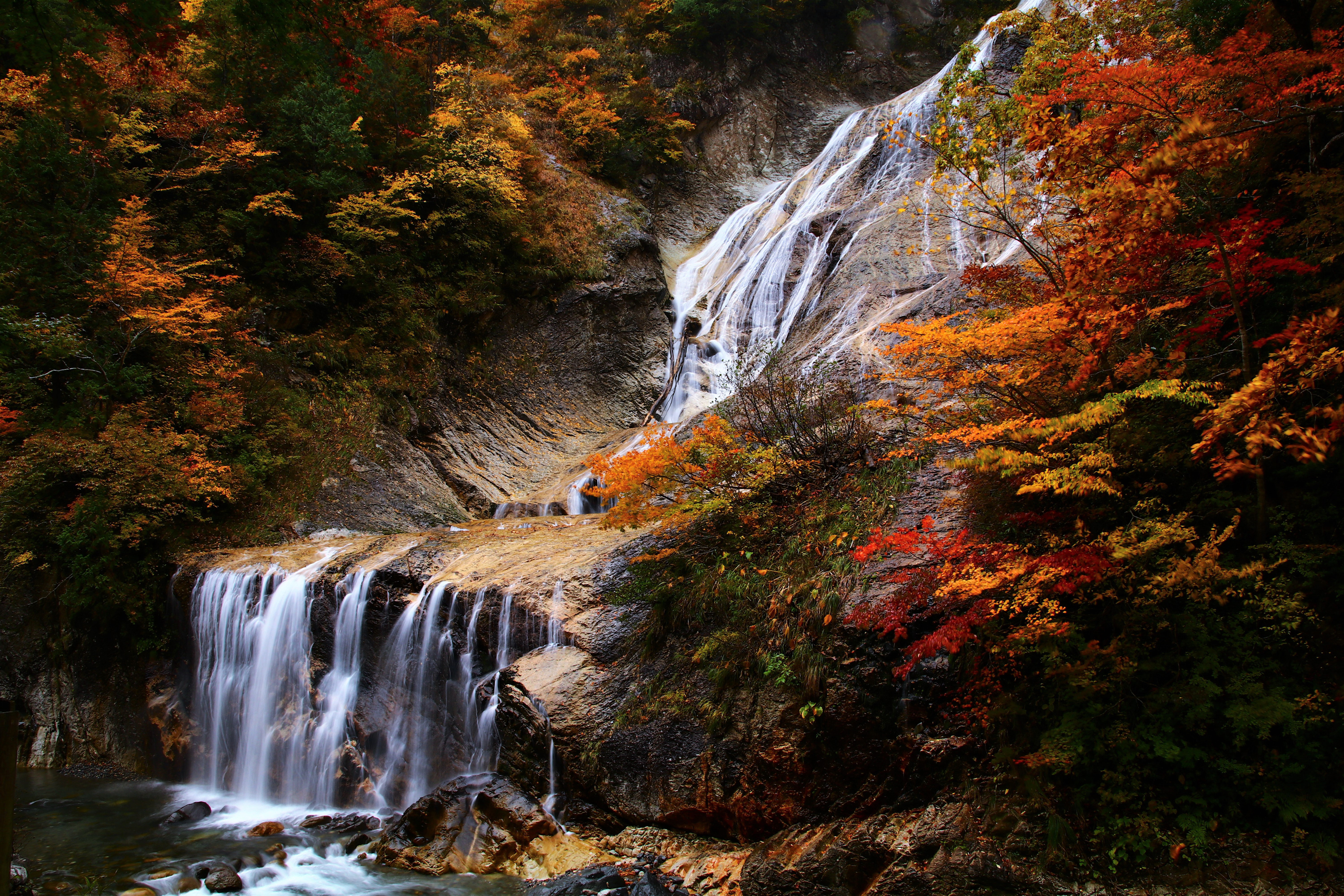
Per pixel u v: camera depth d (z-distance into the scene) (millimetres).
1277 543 5547
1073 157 5594
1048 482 5438
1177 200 4723
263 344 15578
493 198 19594
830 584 7191
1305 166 6770
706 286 24062
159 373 13812
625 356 21156
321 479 14531
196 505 13172
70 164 13695
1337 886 4637
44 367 13219
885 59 36469
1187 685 5332
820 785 6441
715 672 7441
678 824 7113
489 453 17625
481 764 8836
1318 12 7051
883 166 20781
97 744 11641
